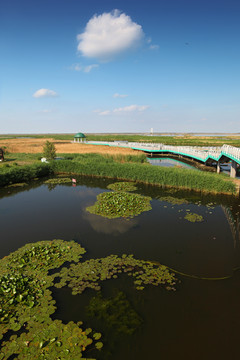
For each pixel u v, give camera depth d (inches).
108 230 581.0
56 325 293.0
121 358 256.1
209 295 353.4
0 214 697.0
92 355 257.9
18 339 272.5
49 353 254.4
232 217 669.3
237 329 294.2
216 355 260.7
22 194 915.4
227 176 1106.1
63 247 484.1
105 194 846.5
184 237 544.4
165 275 399.5
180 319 309.6
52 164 1334.9
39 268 413.1
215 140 3801.7
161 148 1957.4
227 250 486.6
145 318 310.7
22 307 321.1
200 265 432.1
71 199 845.2
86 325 299.0
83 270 411.2
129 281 384.8
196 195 888.3
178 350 266.4
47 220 649.0
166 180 1025.5
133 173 1138.0
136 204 748.0
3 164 1375.5
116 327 296.5
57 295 351.9
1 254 470.3
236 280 388.5
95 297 348.2
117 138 4320.9
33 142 3282.5
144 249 489.4
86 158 1571.1
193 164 1565.0
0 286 350.6
